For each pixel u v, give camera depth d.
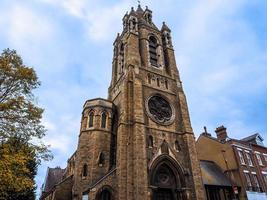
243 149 47.62
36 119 20.39
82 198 29.39
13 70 20.41
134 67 40.09
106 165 34.09
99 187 28.72
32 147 19.30
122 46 51.81
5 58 20.42
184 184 32.22
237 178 42.91
